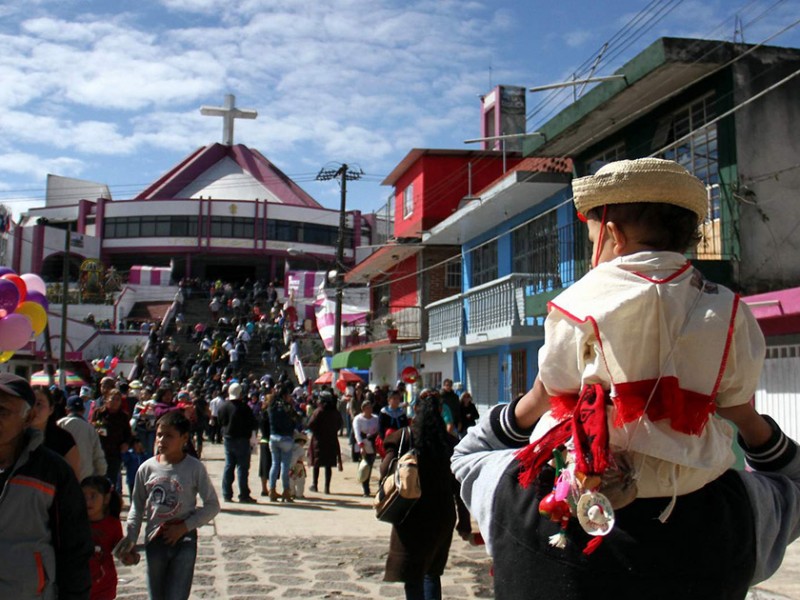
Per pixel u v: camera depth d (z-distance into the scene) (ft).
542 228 63.93
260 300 197.77
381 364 111.65
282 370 151.64
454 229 76.84
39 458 11.66
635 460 5.72
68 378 104.73
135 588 25.08
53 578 11.53
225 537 33.60
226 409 44.55
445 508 19.33
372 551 31.07
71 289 192.85
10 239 207.31
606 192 6.27
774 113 43.21
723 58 42.37
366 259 106.83
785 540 6.29
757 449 6.52
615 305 5.76
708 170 44.62
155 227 226.38
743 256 41.96
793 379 35.53
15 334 24.22
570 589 5.78
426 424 19.53
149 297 200.13
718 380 5.79
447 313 79.00
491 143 91.15
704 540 5.74
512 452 6.79
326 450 48.44
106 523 17.35
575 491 5.69
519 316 61.77
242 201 228.02
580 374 6.03
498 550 6.37
